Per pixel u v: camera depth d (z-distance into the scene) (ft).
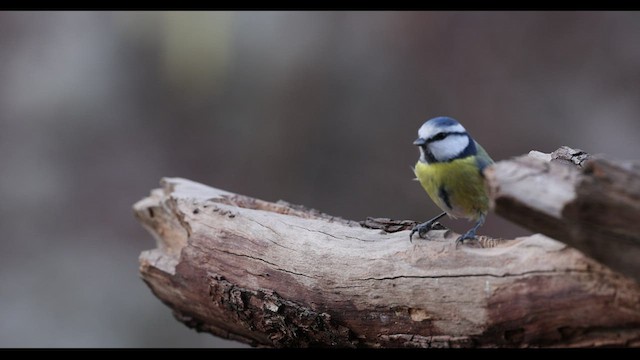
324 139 44.60
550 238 11.94
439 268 14.12
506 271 13.25
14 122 46.29
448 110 42.32
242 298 16.90
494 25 41.96
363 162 43.96
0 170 45.21
